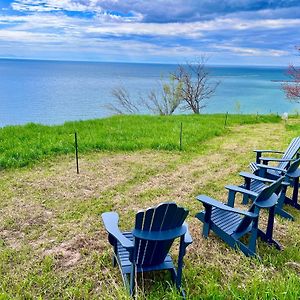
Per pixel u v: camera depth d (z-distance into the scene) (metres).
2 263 3.16
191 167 6.71
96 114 23.58
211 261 3.25
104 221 2.82
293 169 4.68
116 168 6.49
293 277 2.74
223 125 12.15
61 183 5.58
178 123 11.62
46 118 21.52
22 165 6.44
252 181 5.11
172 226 2.45
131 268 2.58
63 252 3.41
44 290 2.75
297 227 4.14
